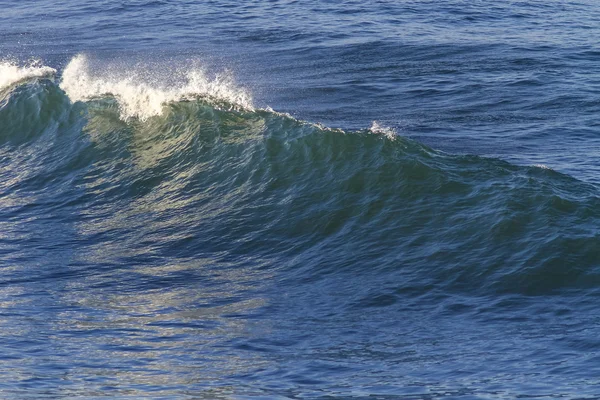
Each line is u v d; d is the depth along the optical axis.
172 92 62.59
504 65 91.31
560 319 34.81
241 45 102.69
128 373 30.94
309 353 33.16
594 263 38.66
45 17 123.25
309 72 89.31
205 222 48.94
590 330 33.34
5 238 48.25
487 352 32.22
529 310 36.00
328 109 75.94
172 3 132.75
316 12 124.50
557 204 42.91
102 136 60.16
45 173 57.75
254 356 32.94
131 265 44.38
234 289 40.91
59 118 62.94
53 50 101.19
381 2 132.25
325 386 29.48
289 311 37.97
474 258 40.62
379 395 28.41
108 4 132.38
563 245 39.72
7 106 64.81
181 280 42.31
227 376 30.67
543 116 73.19
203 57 96.38
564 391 27.81
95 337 34.91
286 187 50.38
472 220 43.31
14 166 59.16
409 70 89.62
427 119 72.69
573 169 58.59
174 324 36.62
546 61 92.75
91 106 63.38
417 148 50.28
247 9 127.62
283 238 46.31
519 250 40.28
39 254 45.94
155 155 57.16
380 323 36.12
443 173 47.66
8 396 27.78
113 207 52.44
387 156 49.66
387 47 99.75
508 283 38.34
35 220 51.03
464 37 105.75
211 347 33.94
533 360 31.05
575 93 79.75
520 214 42.66
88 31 112.75
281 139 53.94
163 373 30.95
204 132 56.88
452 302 37.56
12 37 109.44
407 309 37.38
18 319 37.00
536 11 125.75
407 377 30.23
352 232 45.34
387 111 75.19
